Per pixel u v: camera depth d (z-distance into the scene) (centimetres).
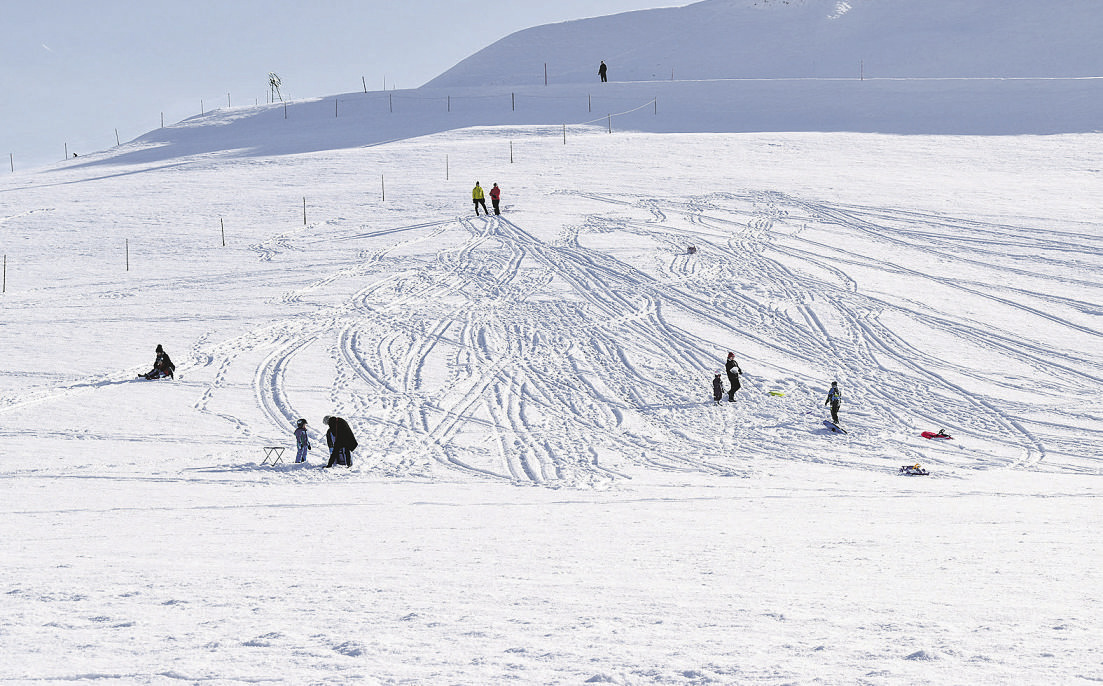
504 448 2458
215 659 561
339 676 516
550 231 4512
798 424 2703
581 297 3728
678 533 1265
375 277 3981
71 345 3244
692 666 530
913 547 1095
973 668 511
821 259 4103
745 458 2409
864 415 2766
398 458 2355
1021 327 3412
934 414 2770
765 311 3578
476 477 2194
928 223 4550
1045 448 2498
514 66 13500
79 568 956
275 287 3884
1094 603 734
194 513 1596
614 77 12019
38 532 1324
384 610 723
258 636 629
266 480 2077
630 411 2791
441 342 3325
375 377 3011
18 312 3600
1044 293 3712
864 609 714
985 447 2514
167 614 710
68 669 537
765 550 1084
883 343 3294
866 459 2406
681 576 891
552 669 531
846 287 3784
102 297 3788
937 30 12356
